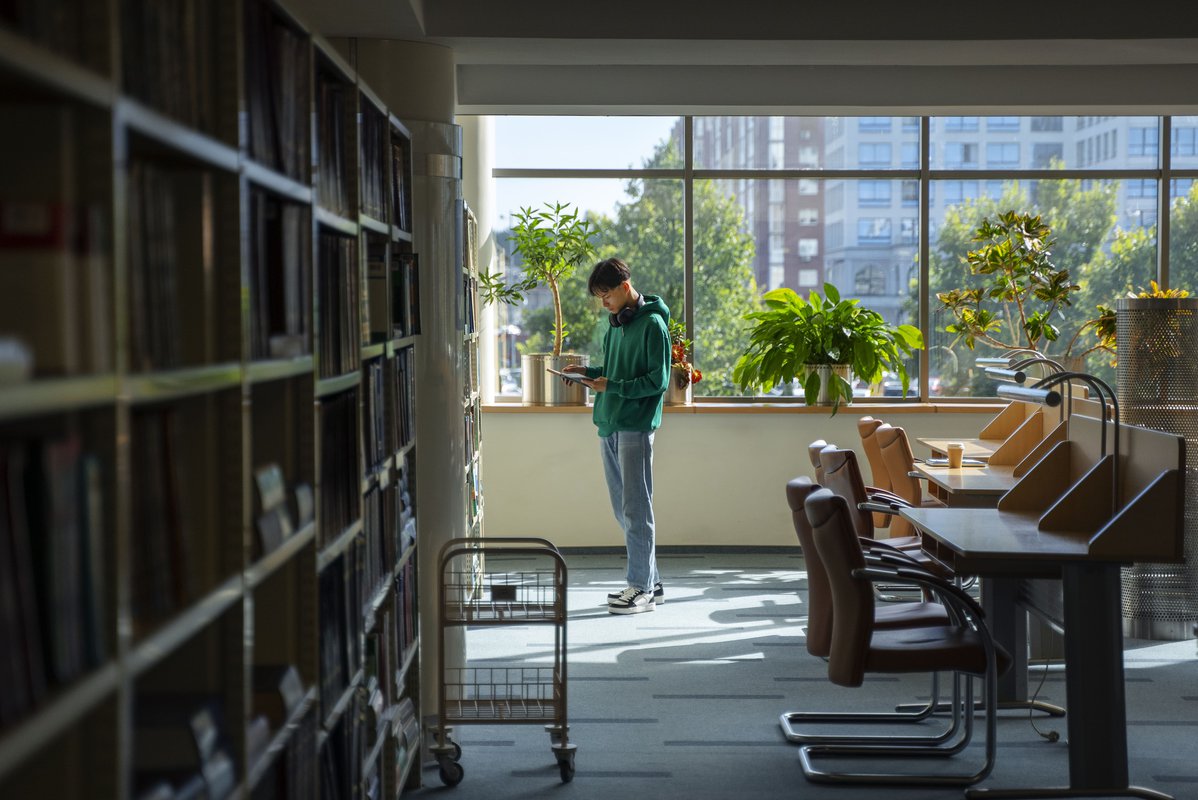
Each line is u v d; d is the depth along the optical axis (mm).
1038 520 3992
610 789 3572
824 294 8023
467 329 5645
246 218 1749
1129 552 3307
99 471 1245
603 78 6805
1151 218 8188
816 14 4816
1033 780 3604
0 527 1059
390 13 4129
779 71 6934
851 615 3244
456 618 3678
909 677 4820
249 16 1856
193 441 1712
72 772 1263
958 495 4977
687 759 3842
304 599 2207
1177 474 3285
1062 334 8211
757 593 6434
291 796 2070
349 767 2541
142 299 1453
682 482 7785
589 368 6133
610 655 5121
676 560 7492
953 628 3660
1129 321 5465
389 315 3277
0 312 1153
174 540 1562
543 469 7734
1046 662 4879
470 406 5730
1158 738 4027
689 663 5000
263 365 1855
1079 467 4160
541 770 3746
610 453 6004
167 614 1493
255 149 1880
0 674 1039
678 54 5074
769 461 7777
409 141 3781
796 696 4539
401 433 3484
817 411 7676
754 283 8141
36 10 1117
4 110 1201
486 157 7711
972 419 7840
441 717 3609
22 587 1089
